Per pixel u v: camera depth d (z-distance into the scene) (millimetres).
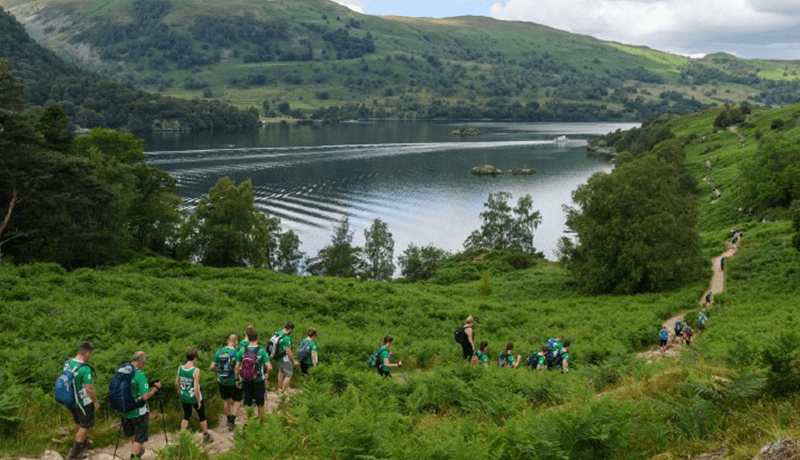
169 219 76062
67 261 52844
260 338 25609
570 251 58906
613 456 8859
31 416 13570
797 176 82562
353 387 14195
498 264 77438
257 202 143875
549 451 8578
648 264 52688
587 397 11609
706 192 116125
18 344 21234
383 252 94125
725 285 53500
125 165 67562
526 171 195875
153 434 13648
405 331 33719
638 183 55750
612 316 40375
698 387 10359
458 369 18000
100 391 14656
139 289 37125
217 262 75688
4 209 48656
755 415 9281
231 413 14078
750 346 15234
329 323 34688
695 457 8438
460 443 8164
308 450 10922
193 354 12797
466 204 148875
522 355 26922
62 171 50562
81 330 24781
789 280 48531
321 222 128000
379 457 8828
